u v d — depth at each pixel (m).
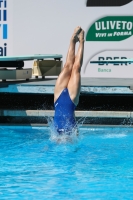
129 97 28.09
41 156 20.06
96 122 26.12
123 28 33.78
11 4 34.12
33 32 34.22
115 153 20.64
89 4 33.78
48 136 23.81
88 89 26.20
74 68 22.03
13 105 28.48
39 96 28.45
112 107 27.92
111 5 33.72
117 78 32.41
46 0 33.97
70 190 15.77
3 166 18.56
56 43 34.22
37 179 16.89
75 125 21.89
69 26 34.03
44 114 25.80
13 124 26.16
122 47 33.91
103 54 34.03
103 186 16.20
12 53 34.38
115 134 24.38
